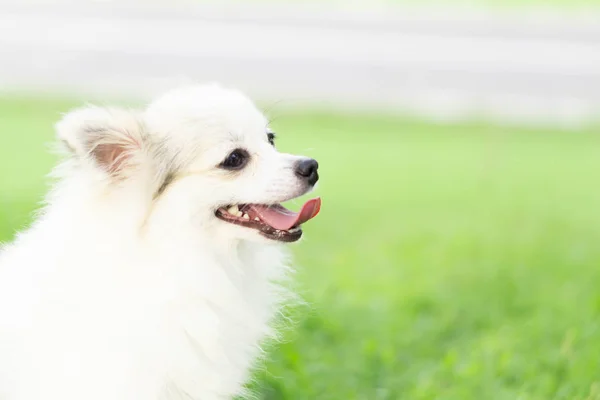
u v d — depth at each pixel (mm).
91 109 4375
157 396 4195
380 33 18203
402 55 17000
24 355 4086
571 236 9680
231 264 4547
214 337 4355
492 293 7777
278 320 5508
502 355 6188
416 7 20547
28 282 4168
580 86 15953
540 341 6570
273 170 4602
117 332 4086
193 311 4301
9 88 14062
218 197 4438
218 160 4457
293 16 19016
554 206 11016
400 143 13664
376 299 7559
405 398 5789
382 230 9734
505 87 15844
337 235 9492
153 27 17438
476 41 17906
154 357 4156
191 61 15781
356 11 19828
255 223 4508
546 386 5629
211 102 4598
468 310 7422
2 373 4129
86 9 18203
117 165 4242
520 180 12289
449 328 7102
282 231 4508
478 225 10016
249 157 4602
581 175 12641
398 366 6402
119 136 4273
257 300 4758
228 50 16531
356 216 10195
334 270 8180
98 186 4195
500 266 8398
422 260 8711
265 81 15312
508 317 7375
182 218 4312
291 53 16688
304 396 5605
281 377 5629
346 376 6039
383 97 15312
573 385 5574
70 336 4070
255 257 4738
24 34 16453
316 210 4555
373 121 14539
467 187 11742
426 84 15898
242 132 4570
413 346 6777
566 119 14922
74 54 15695
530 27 18969
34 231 4457
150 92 14102
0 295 4215
